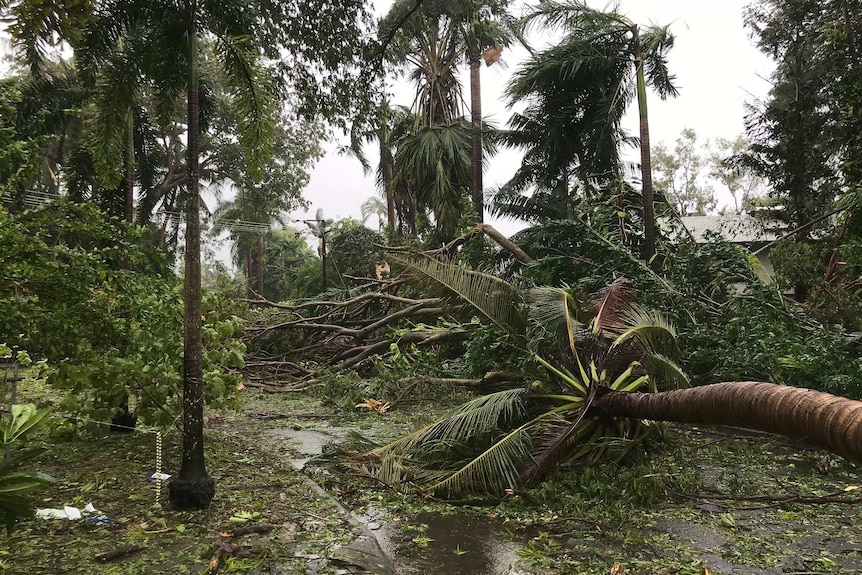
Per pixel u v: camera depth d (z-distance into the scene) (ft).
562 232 31.76
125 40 18.67
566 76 41.47
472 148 53.57
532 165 50.90
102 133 18.10
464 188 56.39
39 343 16.49
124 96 18.11
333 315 42.63
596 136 41.29
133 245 18.26
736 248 28.37
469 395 30.12
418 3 28.68
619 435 17.72
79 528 11.90
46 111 18.54
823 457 18.99
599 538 12.58
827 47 39.14
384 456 16.93
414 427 24.48
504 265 39.83
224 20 16.24
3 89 15.47
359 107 29.14
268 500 14.42
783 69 50.31
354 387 31.48
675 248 35.88
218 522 12.66
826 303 29.63
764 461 18.75
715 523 13.35
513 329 21.06
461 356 35.88
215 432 23.07
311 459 18.44
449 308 22.74
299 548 11.48
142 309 17.67
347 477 17.16
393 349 33.53
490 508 14.76
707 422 12.27
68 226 16.72
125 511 12.98
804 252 38.58
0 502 8.82
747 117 50.65
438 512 14.53
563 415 17.89
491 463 15.31
